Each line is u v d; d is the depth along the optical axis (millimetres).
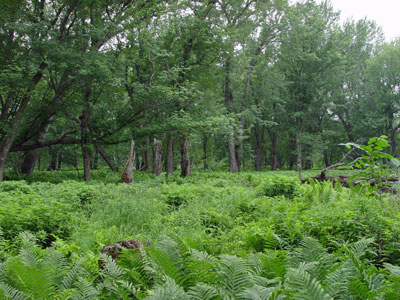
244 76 27172
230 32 22000
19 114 16844
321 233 4855
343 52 37906
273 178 11242
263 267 3191
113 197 10227
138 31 17484
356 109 38531
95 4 17375
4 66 15383
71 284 2947
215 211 8008
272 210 7426
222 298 2355
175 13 18891
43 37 15773
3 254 4531
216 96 24797
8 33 16234
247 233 5492
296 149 37062
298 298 2148
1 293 2447
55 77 16781
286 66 33906
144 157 29531
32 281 2596
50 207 6785
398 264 3998
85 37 17203
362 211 4957
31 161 23188
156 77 20312
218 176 21844
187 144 22406
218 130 20703
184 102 19828
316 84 32531
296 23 30688
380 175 5770
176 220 7359
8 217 6062
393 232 4438
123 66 18188
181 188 11844
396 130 38094
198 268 2898
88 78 16328
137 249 3600
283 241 4453
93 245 5578
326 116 39781
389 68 34281
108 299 2662
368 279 2719
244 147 36906
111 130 19375
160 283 2783
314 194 9758
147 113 19125
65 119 19875
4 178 19469
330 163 46094
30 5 16984
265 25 30406
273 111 35844
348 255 3162
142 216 7984
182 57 21594
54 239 6316
